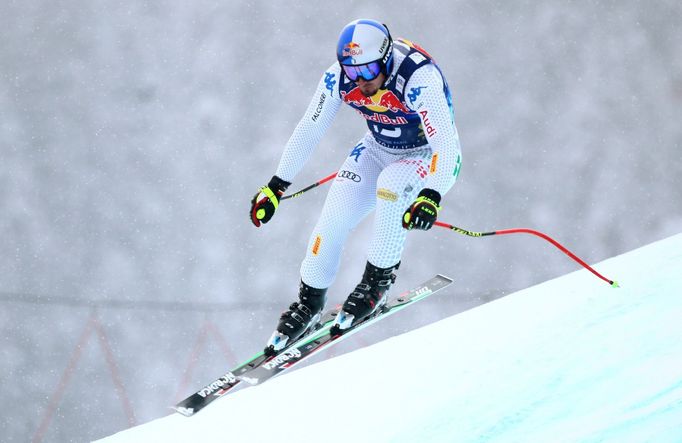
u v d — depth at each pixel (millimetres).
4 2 72500
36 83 70375
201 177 68562
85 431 60875
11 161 68375
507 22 73312
